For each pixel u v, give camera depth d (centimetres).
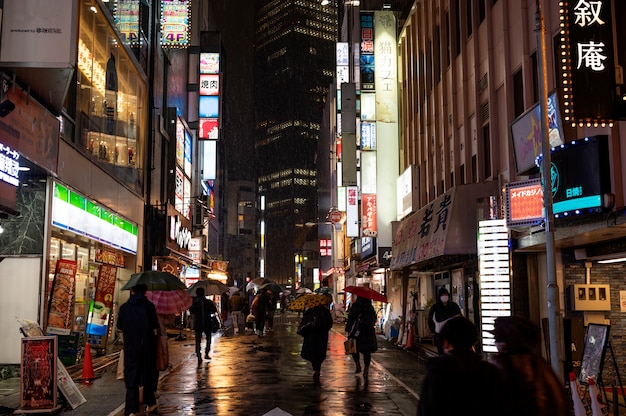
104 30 2181
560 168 1202
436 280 2602
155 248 2950
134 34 2681
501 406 387
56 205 1634
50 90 1421
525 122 1439
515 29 1739
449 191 1925
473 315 1945
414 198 2817
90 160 1983
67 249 1856
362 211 3338
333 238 6881
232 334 3119
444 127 2444
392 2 3522
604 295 1472
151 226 2914
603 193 1121
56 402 1029
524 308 1588
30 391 1017
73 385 1095
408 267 2470
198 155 4650
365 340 1487
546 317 1550
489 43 1930
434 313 1468
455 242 1780
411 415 1022
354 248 4866
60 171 1694
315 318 1437
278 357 1962
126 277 2605
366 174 3366
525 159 1454
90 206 1981
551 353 1048
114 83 2328
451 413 369
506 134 1800
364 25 3462
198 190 4631
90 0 1975
